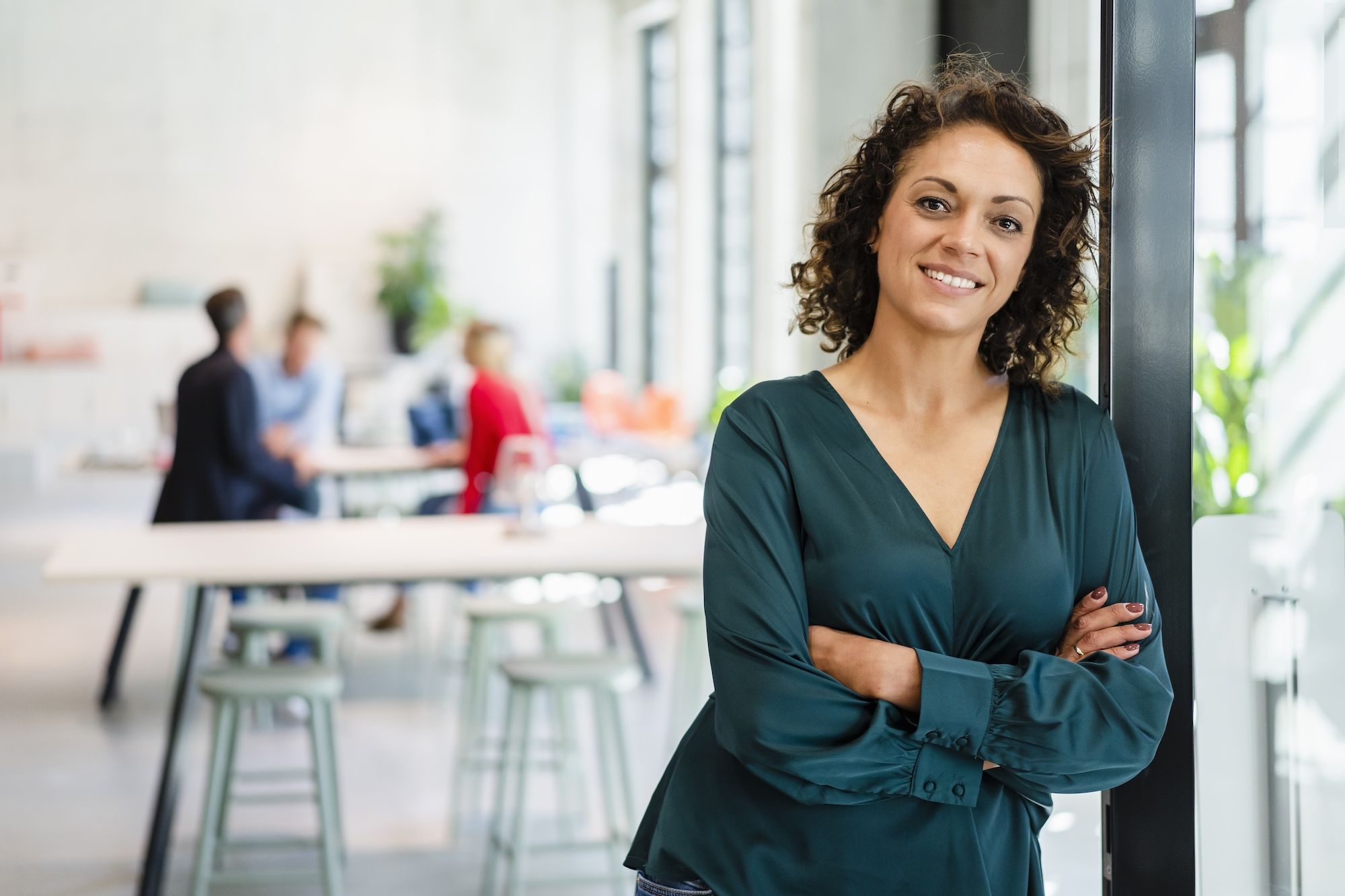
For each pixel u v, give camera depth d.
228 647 5.88
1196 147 1.77
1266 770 1.89
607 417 11.75
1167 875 1.81
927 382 1.53
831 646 1.46
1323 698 1.91
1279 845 1.89
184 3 13.92
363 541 4.10
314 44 14.18
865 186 1.58
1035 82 3.72
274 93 14.15
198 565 3.68
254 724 5.50
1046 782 1.43
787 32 8.39
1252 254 1.84
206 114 14.05
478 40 14.46
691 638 4.28
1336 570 1.90
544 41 14.57
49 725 5.46
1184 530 1.79
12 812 4.42
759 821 1.48
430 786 4.71
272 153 14.19
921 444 1.53
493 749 5.09
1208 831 1.87
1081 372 2.87
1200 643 1.85
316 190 14.29
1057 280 1.59
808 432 1.52
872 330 1.63
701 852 1.50
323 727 3.45
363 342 14.33
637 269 14.67
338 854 3.72
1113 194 1.75
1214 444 1.84
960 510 1.50
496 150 14.58
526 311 14.71
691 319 12.59
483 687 4.30
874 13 4.82
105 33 13.80
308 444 8.15
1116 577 1.52
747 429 1.53
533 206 14.66
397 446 9.26
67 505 11.35
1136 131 1.75
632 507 9.81
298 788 4.70
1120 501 1.54
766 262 8.71
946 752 1.42
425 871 3.94
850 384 1.57
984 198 1.48
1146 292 1.77
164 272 14.07
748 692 1.43
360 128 14.33
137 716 5.62
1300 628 1.89
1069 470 1.52
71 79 13.79
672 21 13.14
